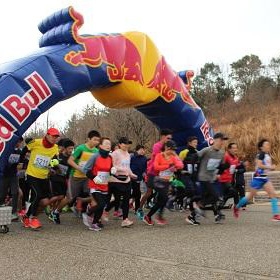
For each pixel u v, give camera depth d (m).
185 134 11.62
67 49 8.11
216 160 7.77
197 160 7.88
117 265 4.58
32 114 7.36
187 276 4.11
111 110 27.58
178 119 11.26
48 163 7.21
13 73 7.23
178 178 10.02
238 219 8.60
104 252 5.27
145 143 26.06
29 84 7.34
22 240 6.14
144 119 26.55
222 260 4.77
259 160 8.12
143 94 9.74
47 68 7.67
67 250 5.40
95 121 28.73
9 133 7.07
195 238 6.28
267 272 4.23
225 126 34.22
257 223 7.95
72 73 8.03
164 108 10.82
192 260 4.79
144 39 10.00
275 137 26.23
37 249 5.47
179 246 5.64
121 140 7.71
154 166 7.53
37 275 4.20
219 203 8.03
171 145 7.43
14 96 7.12
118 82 9.20
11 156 7.99
